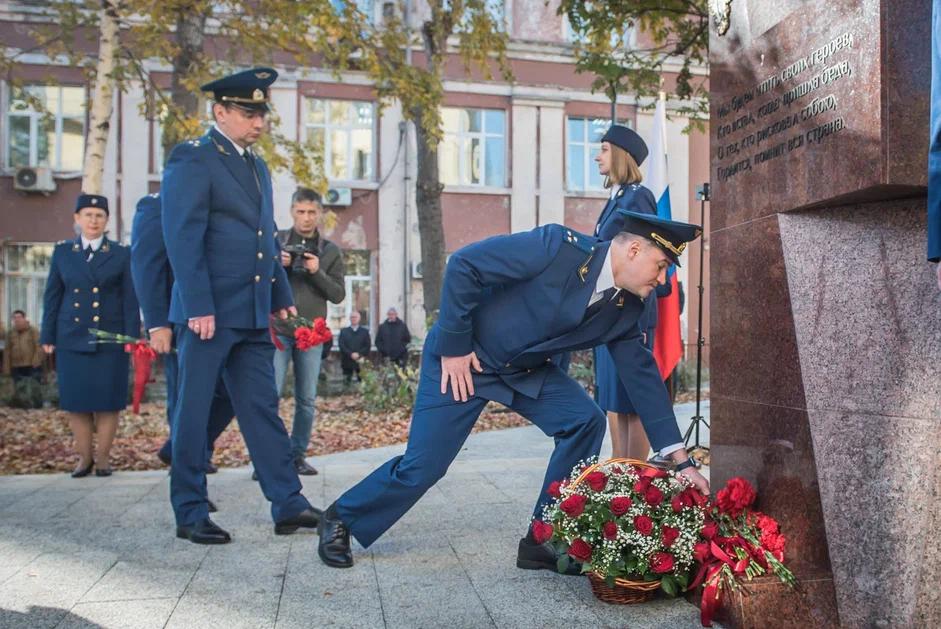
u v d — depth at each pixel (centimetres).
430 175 1423
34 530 418
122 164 1752
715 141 341
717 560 285
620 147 449
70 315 596
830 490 274
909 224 257
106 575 337
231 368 415
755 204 312
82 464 609
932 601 249
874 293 265
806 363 285
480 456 689
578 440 332
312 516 409
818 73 272
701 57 902
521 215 1909
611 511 296
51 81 1323
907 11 245
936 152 206
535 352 325
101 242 610
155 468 688
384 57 1184
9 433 984
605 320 323
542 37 1906
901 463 256
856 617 265
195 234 393
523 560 344
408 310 1866
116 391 605
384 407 1173
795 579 274
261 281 415
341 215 1847
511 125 1909
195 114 1123
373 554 366
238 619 285
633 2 835
